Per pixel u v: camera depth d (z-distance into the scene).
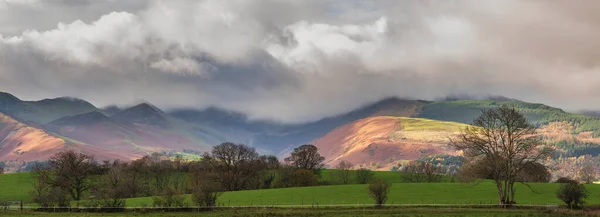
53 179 146.62
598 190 128.00
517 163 96.06
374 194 97.56
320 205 98.88
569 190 94.31
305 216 82.06
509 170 96.25
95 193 132.38
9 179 174.75
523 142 95.31
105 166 179.38
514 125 95.31
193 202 99.06
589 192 121.69
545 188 130.00
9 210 96.31
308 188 140.75
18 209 100.06
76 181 145.12
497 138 96.44
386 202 104.69
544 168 96.38
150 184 174.25
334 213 85.50
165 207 93.25
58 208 94.88
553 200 107.31
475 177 97.88
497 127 96.50
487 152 96.69
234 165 169.12
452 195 117.81
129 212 90.12
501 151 96.81
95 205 95.94
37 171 154.88
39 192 127.56
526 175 99.75
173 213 87.88
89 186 147.50
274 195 124.19
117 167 162.50
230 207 95.25
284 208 94.44
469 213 84.62
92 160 172.00
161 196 110.94
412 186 136.88
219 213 86.81
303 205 100.12
